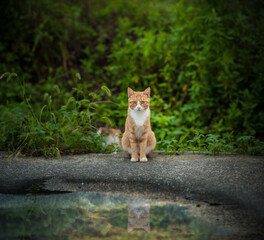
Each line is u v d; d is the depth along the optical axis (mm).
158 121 7027
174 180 3580
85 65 9594
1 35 10133
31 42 10211
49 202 3172
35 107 8188
